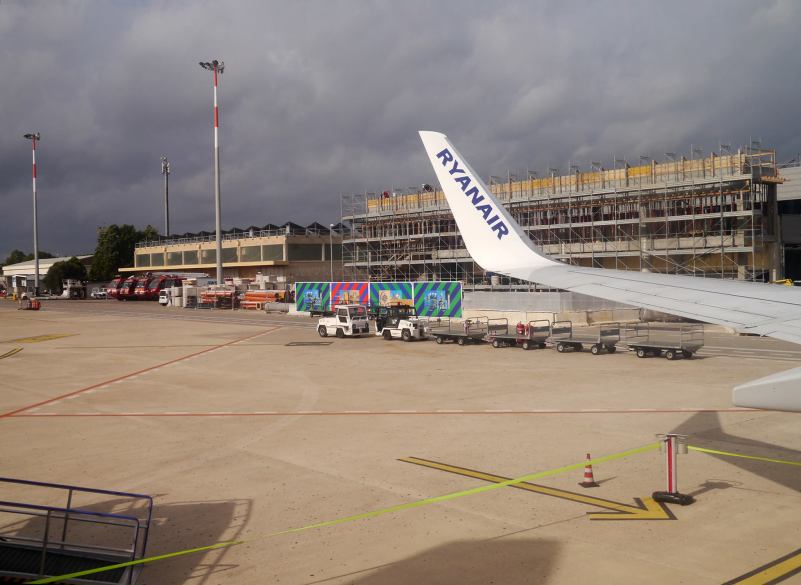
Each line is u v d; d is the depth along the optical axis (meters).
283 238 110.12
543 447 18.59
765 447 18.19
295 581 10.84
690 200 65.75
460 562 11.38
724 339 45.25
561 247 72.69
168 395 28.31
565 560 11.35
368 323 55.97
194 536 12.84
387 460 17.67
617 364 34.34
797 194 71.88
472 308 63.19
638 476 15.88
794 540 12.05
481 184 11.04
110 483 16.31
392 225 88.19
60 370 36.41
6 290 163.62
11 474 17.17
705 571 10.84
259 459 18.14
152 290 116.94
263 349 44.62
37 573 10.99
